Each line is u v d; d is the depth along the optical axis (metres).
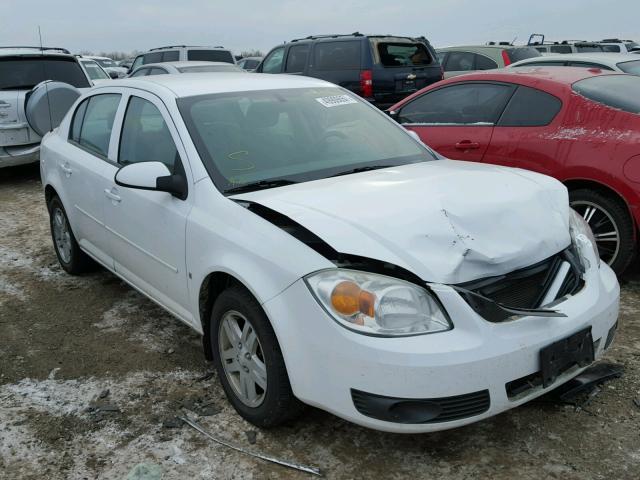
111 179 3.85
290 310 2.46
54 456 2.76
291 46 10.81
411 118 5.77
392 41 10.00
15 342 3.90
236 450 2.75
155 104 3.60
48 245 5.95
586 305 2.62
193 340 3.86
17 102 8.22
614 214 4.31
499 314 2.36
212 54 16.23
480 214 2.58
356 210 2.62
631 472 2.52
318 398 2.45
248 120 3.49
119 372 3.48
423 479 2.53
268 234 2.65
